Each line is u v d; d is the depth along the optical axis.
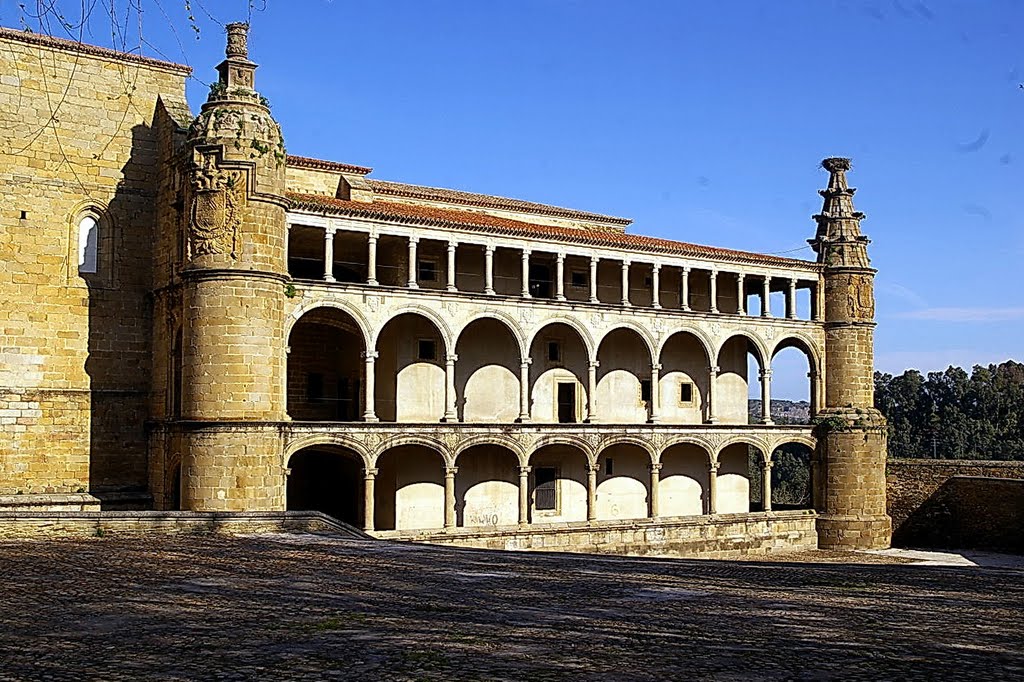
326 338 61.53
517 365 62.94
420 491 59.31
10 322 52.56
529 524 58.72
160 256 55.53
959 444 131.75
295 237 57.41
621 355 66.81
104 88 55.84
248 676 14.75
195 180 49.56
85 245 55.28
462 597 22.11
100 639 17.50
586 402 65.12
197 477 48.25
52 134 54.22
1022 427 130.25
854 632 18.11
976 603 21.48
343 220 53.50
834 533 69.19
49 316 53.59
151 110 57.22
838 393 70.81
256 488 48.59
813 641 17.25
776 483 151.38
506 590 23.16
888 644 17.00
